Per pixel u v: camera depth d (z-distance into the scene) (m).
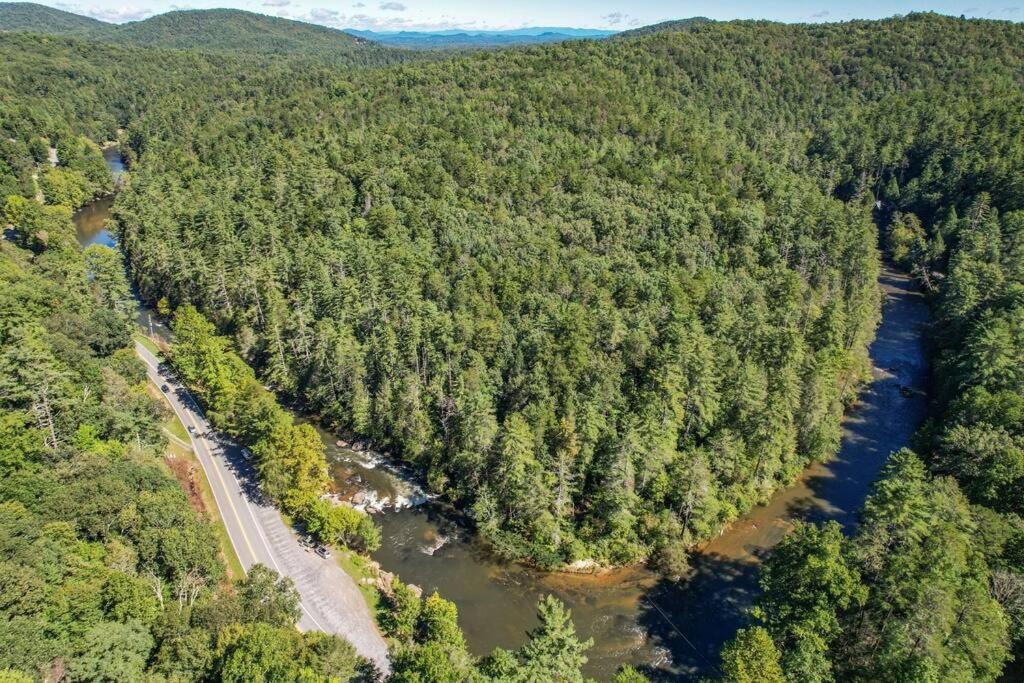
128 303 124.38
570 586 72.50
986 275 113.56
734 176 170.12
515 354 94.56
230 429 92.94
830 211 150.25
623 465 72.19
